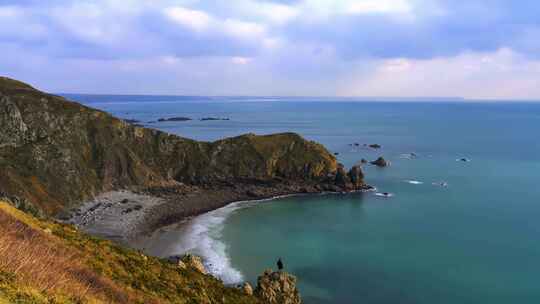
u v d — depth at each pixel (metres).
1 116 151.50
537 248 104.31
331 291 83.75
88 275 30.88
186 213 136.00
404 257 100.38
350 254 102.69
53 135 161.12
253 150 181.75
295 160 179.75
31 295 20.16
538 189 161.12
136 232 118.25
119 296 30.95
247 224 125.94
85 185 153.50
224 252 104.00
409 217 130.88
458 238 112.12
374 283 87.12
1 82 183.12
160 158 179.12
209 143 186.25
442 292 82.62
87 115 176.25
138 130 181.50
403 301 79.56
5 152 145.50
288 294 69.31
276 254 102.88
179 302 37.84
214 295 45.53
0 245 22.59
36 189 139.38
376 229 120.44
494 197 151.00
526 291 82.38
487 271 91.94
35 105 166.50
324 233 117.88
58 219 128.62
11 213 37.28
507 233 115.06
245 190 163.12
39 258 25.47
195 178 175.75
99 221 127.19
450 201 147.25
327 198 154.12
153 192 160.00
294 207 143.62
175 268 47.31
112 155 168.62
